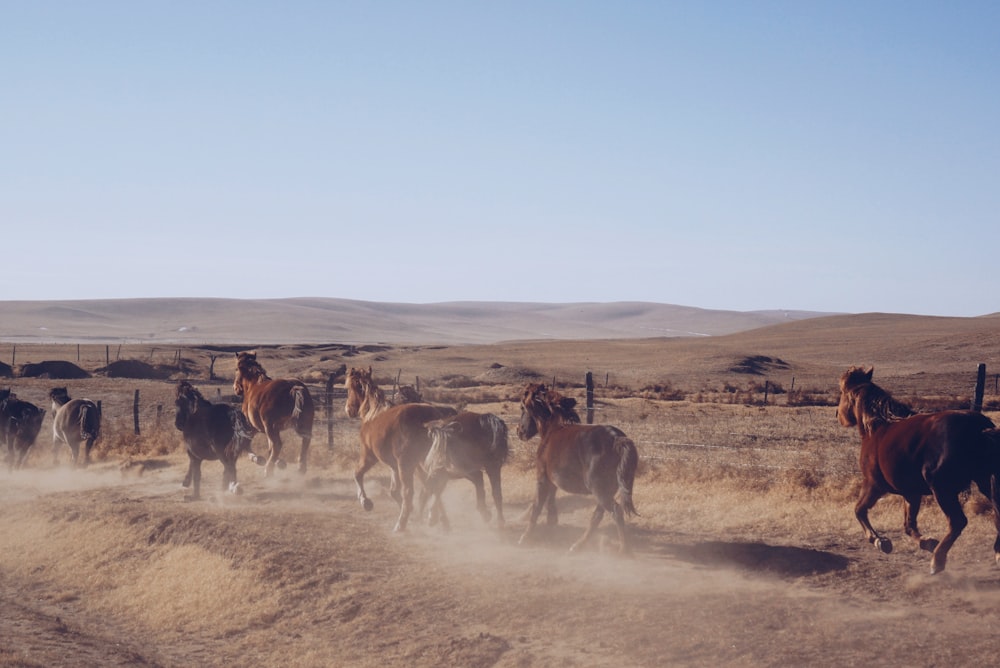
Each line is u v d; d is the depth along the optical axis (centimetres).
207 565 1275
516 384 5969
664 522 1385
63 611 1273
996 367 7688
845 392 1160
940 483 995
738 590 1007
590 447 1169
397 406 1412
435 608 1037
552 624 952
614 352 10875
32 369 5734
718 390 5888
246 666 979
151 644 1103
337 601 1102
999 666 765
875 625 883
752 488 1628
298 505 1614
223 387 5222
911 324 16375
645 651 864
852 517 1338
